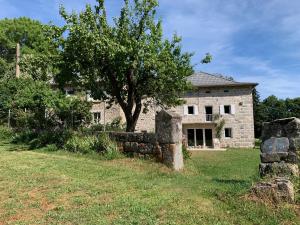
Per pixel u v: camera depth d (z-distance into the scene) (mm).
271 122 7844
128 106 16203
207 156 22969
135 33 15828
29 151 14258
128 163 10664
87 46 13797
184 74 16719
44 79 17203
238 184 7270
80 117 21328
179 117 10508
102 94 16375
